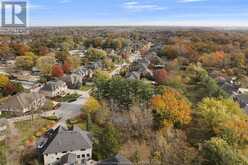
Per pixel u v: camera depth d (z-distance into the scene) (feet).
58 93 330.95
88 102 260.01
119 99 265.75
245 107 280.10
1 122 220.64
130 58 599.57
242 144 209.77
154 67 446.60
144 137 221.66
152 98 255.70
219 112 225.97
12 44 653.71
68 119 252.62
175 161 190.19
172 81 325.42
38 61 437.17
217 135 212.02
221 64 478.18
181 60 482.69
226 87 346.95
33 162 180.65
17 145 201.05
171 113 233.14
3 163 174.09
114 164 170.71
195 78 371.35
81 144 191.21
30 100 275.18
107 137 198.49
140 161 191.21
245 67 460.14
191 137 224.12
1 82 308.60
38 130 228.02
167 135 218.59
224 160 176.35
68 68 431.43
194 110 257.96
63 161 181.68
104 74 373.40
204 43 647.56
